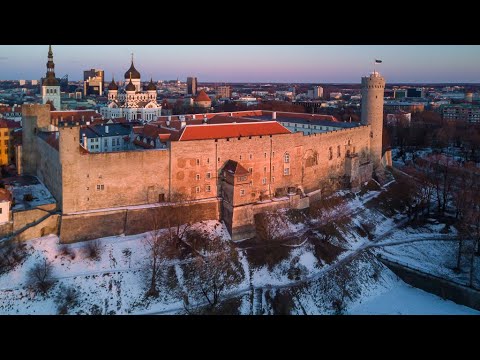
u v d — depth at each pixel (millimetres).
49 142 159125
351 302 139500
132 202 149125
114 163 144875
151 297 125812
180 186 155750
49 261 129000
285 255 149875
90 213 140625
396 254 163625
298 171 181125
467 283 144000
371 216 188250
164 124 195625
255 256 147250
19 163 185625
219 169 161125
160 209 149000
